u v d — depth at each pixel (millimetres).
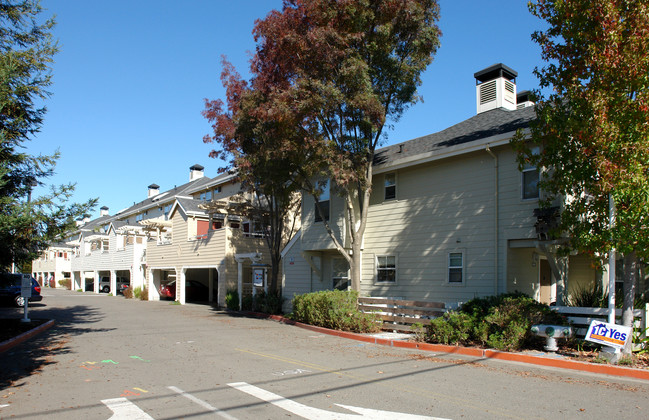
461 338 11453
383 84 16047
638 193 8578
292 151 15641
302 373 8875
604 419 5957
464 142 15258
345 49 14547
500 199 14328
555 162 10148
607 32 9008
